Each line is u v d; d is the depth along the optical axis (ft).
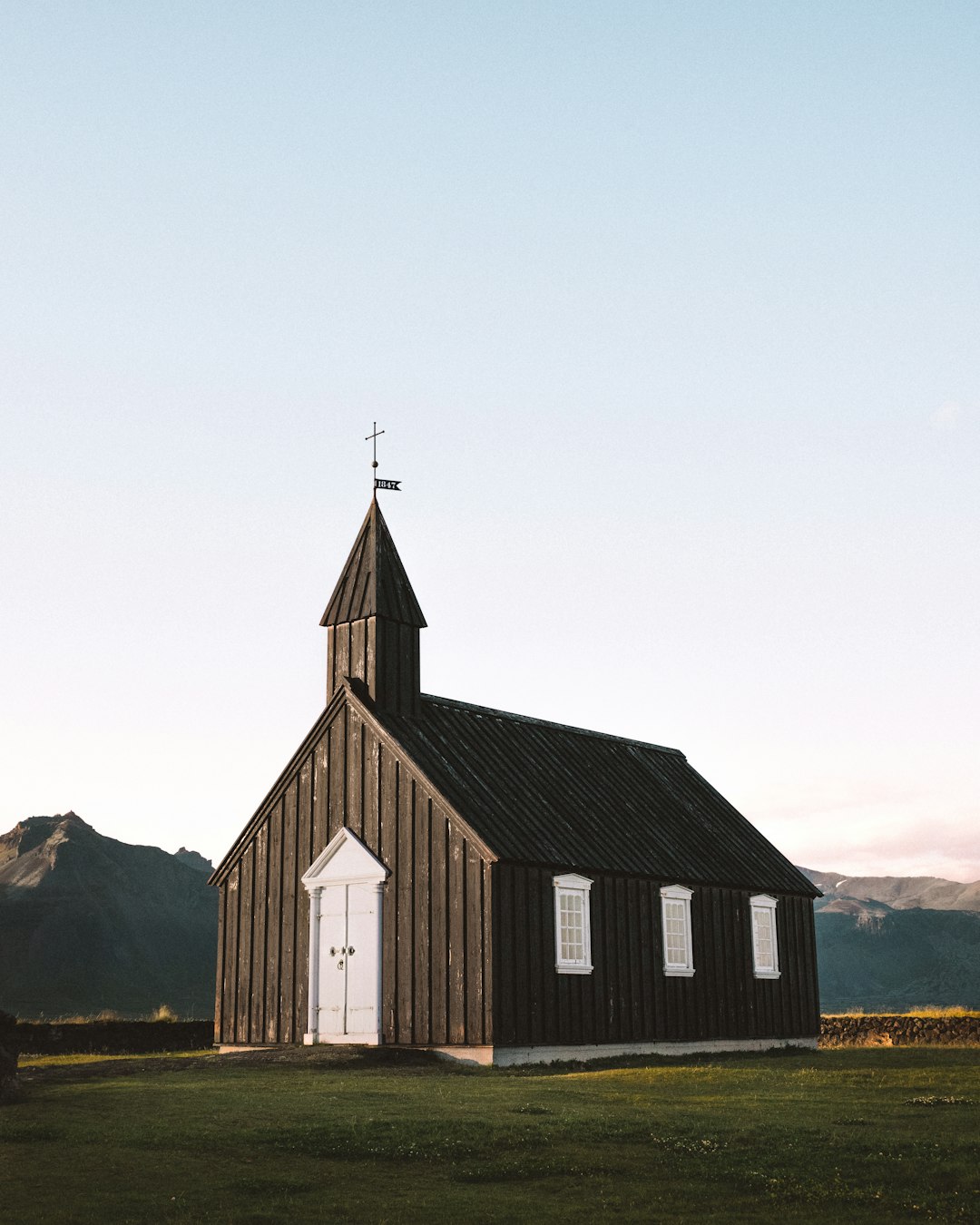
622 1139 53.67
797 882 135.44
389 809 105.91
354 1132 54.54
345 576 116.26
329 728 112.06
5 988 573.74
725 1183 45.98
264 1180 46.21
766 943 129.59
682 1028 114.21
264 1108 62.34
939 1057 103.09
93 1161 49.21
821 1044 148.36
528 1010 98.17
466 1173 47.52
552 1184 46.19
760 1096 69.05
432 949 100.07
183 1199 43.45
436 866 101.55
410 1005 100.27
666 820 126.93
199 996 620.49
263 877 113.80
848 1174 46.88
